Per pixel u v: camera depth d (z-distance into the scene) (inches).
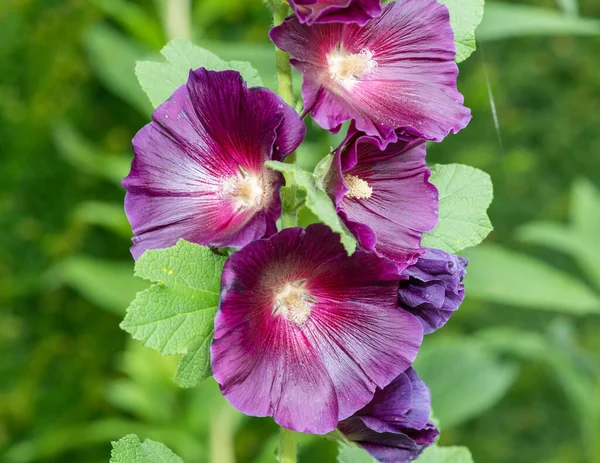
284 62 26.4
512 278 42.1
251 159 26.0
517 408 77.7
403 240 26.4
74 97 62.1
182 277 25.4
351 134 25.2
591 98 83.2
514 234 79.9
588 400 45.7
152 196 26.2
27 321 62.9
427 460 30.6
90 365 63.5
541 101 83.6
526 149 82.7
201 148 26.2
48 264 62.3
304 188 23.8
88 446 62.6
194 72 25.5
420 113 26.1
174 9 43.2
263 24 58.9
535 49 83.1
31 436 61.9
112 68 45.9
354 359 25.9
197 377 25.7
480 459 76.2
